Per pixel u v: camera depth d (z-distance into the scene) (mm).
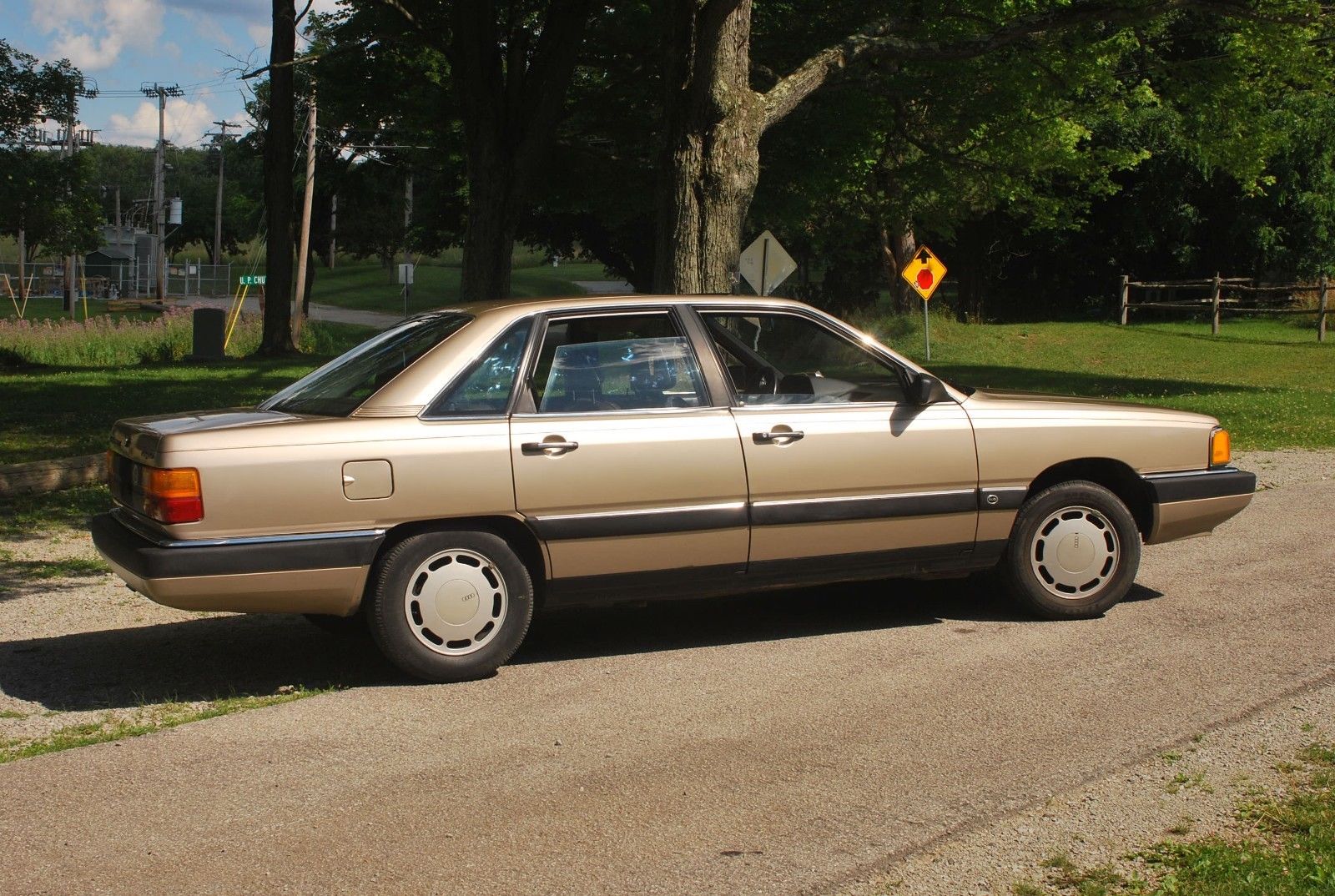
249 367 25734
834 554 6281
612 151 23703
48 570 8305
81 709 5484
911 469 6332
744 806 4277
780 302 6422
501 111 20453
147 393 19375
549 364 5934
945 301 45031
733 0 12242
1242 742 4762
